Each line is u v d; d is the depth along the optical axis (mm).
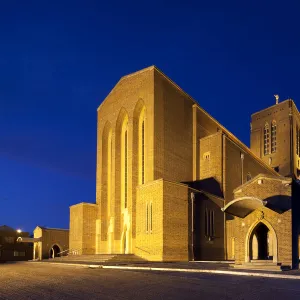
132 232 44875
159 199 38031
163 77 48312
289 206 25469
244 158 59125
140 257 39281
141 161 47312
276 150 93688
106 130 53625
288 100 93438
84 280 20516
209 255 43156
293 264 24969
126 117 51219
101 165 52500
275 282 17984
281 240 25359
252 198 24422
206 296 14188
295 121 94938
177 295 14516
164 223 37250
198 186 51562
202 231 42625
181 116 50906
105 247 49906
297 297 13758
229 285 17047
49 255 59812
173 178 47312
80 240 49406
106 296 14672
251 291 15211
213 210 45625
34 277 23438
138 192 41188
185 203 40344
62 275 24188
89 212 50625
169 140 47531
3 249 69562
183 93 52188
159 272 24266
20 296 15297
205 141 52875
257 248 30297
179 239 38625
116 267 29406
